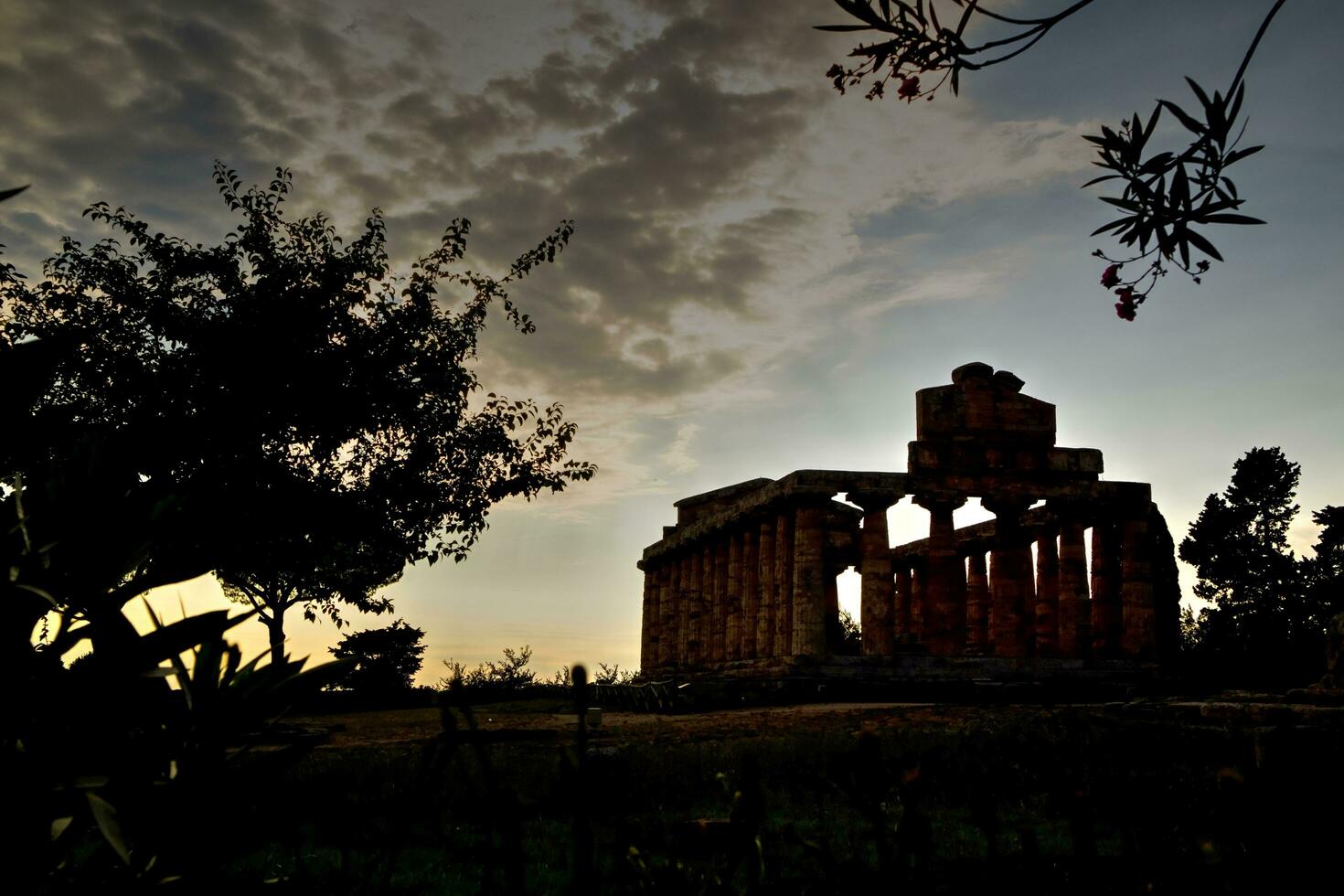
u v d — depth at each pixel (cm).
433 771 268
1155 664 4525
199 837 284
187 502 313
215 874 286
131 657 285
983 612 5591
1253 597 5388
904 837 289
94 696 281
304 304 2358
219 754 289
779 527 4803
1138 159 674
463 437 2623
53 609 294
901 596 6359
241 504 1914
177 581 309
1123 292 689
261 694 295
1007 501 4659
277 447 2336
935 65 664
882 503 4588
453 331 2630
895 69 670
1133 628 4606
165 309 2241
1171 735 1616
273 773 298
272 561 2242
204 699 291
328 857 842
